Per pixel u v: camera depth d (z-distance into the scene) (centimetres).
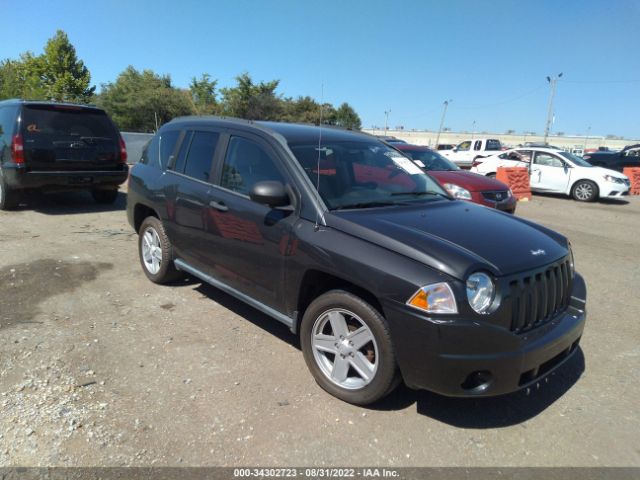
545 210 1271
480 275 274
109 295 490
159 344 390
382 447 281
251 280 382
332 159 386
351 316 313
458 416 314
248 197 385
